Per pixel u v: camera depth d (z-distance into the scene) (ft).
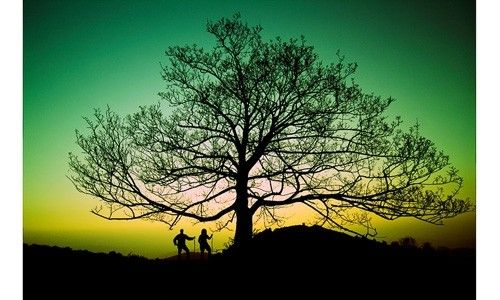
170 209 43.50
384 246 44.91
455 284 35.60
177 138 43.55
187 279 38.93
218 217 45.03
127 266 43.73
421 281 36.19
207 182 44.27
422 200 41.42
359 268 38.96
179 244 45.78
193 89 45.55
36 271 40.37
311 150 44.32
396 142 42.70
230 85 45.47
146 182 43.37
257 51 46.21
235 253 43.21
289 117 45.14
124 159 42.93
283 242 44.80
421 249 43.91
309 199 44.21
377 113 43.62
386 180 42.47
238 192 44.55
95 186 42.63
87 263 43.93
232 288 36.22
